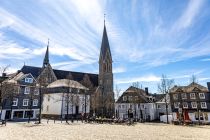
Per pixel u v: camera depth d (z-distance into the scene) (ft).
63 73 312.50
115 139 77.30
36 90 211.00
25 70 269.03
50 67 280.51
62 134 89.20
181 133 99.40
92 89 275.39
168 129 120.16
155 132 102.37
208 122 179.22
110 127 126.82
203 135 92.43
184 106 209.97
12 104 189.37
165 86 226.58
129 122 152.46
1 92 169.99
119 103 246.06
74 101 220.43
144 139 78.54
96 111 264.31
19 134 86.79
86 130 107.04
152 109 239.30
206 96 201.67
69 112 228.63
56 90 232.12
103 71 312.91
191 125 156.66
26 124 140.36
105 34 328.90
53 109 228.43
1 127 115.96
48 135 85.15
